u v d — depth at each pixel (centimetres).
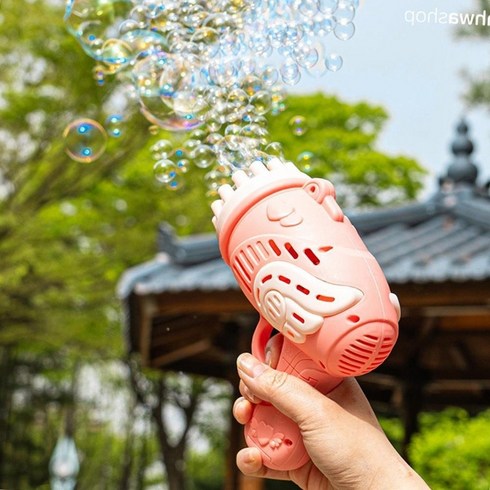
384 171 1427
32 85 879
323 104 1484
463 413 966
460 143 495
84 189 940
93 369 1772
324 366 125
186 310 440
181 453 1553
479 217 461
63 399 1694
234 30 159
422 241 453
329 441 125
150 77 185
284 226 127
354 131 1509
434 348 559
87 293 1033
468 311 421
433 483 661
